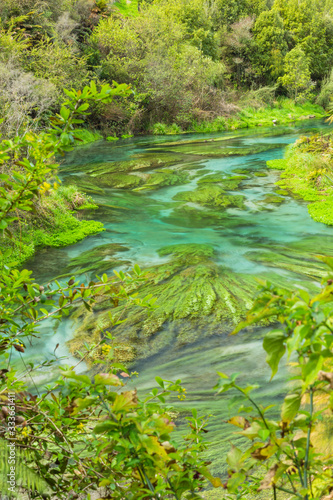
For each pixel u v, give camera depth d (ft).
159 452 3.55
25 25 90.27
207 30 151.94
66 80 85.97
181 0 150.61
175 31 126.11
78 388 4.62
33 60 82.94
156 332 20.86
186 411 14.56
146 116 115.34
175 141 95.86
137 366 18.30
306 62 174.19
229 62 167.53
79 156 76.33
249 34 165.99
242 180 56.03
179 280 26.27
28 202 5.82
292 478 4.05
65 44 94.99
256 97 156.35
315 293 23.84
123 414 3.78
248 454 3.58
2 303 5.95
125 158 73.82
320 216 39.42
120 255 31.58
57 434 5.45
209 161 70.08
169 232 37.22
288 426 3.51
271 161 66.39
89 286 6.37
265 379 16.53
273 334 3.05
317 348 2.82
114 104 103.04
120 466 4.83
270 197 47.47
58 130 5.46
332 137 63.52
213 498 9.73
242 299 23.66
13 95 43.01
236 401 3.33
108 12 129.29
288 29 189.16
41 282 26.99
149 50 114.93
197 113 122.83
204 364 18.22
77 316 22.39
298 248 32.01
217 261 29.55
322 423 6.95
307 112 164.96
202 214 42.63
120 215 42.86
